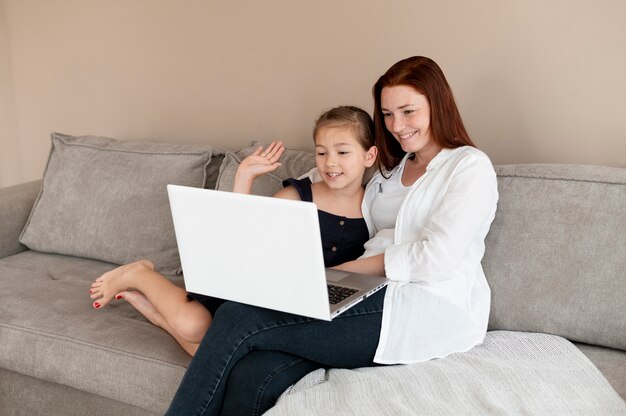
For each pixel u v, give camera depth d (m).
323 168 1.99
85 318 2.09
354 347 1.70
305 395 1.58
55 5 3.27
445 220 1.79
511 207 1.98
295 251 1.56
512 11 2.29
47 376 2.03
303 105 2.77
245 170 2.06
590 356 1.79
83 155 2.75
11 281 2.38
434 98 1.90
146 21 3.06
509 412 1.46
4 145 3.60
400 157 2.05
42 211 2.73
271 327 1.68
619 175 1.90
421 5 2.44
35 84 3.43
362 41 2.58
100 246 2.57
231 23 2.86
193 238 1.70
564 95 2.27
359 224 2.07
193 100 3.03
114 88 3.22
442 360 1.74
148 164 2.62
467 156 1.85
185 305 1.88
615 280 1.80
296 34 2.72
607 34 2.17
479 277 1.92
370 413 1.49
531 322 1.88
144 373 1.88
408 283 1.80
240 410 1.65
